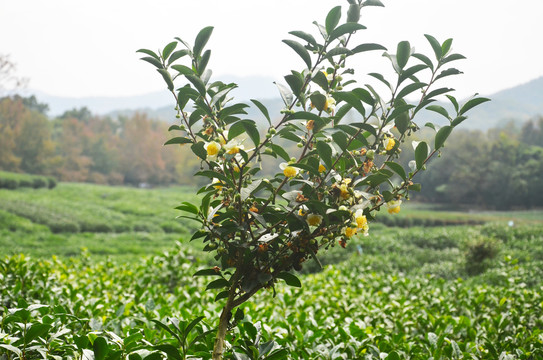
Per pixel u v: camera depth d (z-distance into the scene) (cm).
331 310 388
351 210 182
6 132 4988
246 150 177
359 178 199
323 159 182
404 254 1332
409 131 197
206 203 191
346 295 477
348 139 200
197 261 596
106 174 6569
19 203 2236
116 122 8788
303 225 177
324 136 195
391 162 182
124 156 6725
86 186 4300
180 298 421
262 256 189
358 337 263
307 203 174
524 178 4853
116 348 197
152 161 6550
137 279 546
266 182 176
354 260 1135
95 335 193
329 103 178
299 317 317
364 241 1448
